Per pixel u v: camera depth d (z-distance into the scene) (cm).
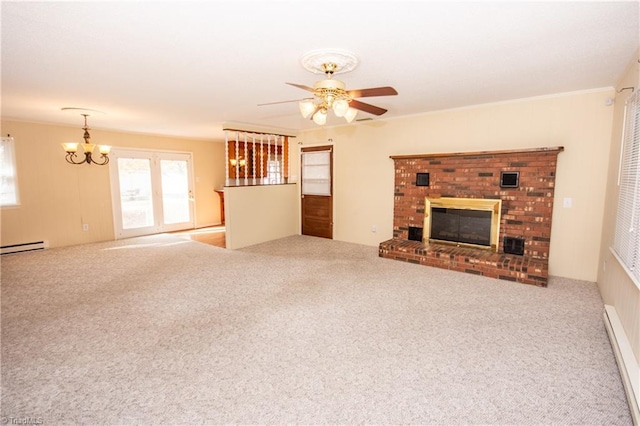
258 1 176
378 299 340
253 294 358
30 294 358
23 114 489
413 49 246
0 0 172
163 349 246
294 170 698
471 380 207
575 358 230
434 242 494
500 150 413
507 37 226
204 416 179
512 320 289
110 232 661
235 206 576
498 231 433
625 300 245
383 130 552
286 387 202
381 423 173
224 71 295
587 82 341
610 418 175
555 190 401
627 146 272
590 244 385
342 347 248
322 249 566
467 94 389
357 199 600
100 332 272
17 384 205
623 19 200
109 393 197
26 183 547
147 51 247
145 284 391
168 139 748
